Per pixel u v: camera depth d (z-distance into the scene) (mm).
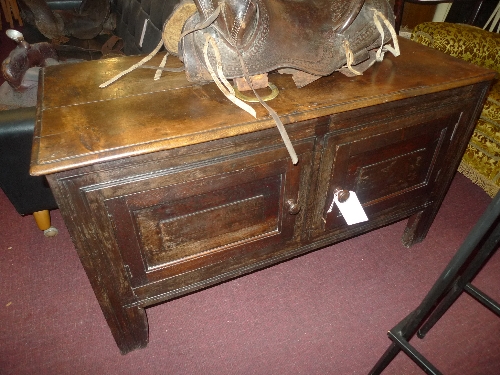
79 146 717
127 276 897
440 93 1007
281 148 873
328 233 1152
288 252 1111
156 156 747
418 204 1292
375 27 970
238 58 842
